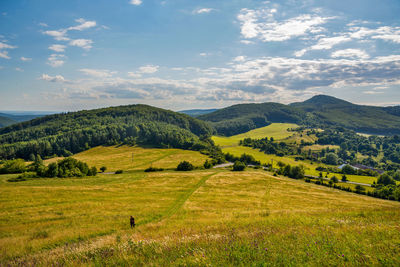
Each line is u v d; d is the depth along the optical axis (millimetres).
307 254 6625
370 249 6957
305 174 128500
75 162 74312
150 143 197375
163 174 84438
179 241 9086
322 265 5934
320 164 180500
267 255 6578
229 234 9852
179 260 6602
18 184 52719
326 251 6793
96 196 44375
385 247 7094
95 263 7488
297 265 5840
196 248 7547
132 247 8836
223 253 6820
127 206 35938
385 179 105375
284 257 6305
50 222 25547
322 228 10758
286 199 54375
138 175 80312
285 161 174000
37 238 17797
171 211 32281
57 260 8477
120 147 184250
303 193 65625
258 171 111438
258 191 63812
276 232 10055
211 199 48156
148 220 25250
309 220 14586
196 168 106500
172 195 50375
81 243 12070
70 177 67312
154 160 132000
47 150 171750
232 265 5871
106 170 105000
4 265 8898
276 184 76812
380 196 75812
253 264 5828
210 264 5934
